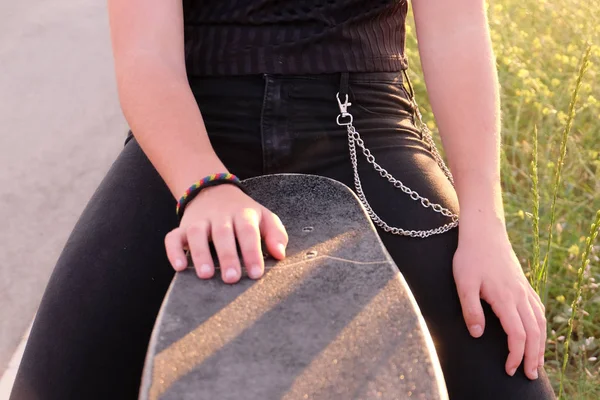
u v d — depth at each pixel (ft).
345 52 4.40
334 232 3.58
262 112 4.31
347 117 4.40
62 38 14.92
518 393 3.75
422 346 2.89
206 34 4.44
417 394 2.71
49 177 10.05
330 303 3.10
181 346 2.90
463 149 4.33
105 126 11.41
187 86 4.19
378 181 4.33
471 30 4.55
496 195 4.20
